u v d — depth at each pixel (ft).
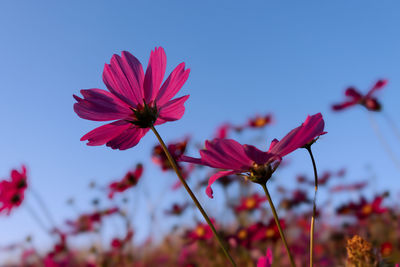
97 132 1.09
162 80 1.14
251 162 0.95
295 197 3.33
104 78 1.13
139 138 1.14
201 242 2.74
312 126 0.92
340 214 3.29
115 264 3.25
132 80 1.13
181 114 1.13
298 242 3.03
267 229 2.65
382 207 3.14
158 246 3.60
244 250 2.59
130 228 3.28
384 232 2.96
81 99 1.09
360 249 1.06
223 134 3.33
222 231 2.75
